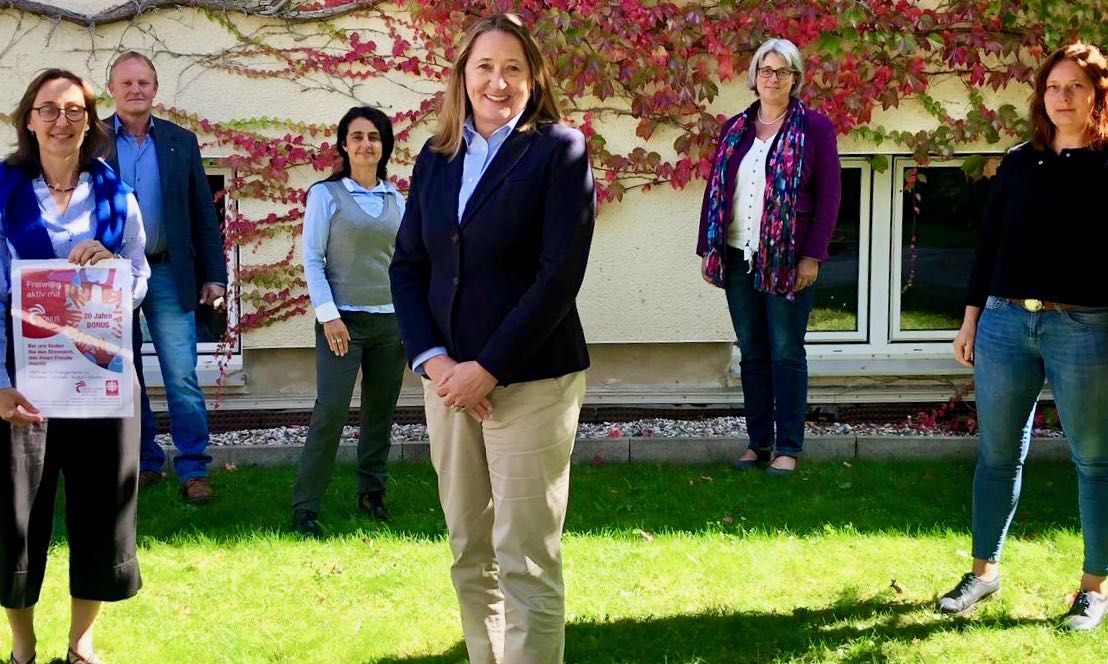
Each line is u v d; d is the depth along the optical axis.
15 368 3.16
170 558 4.42
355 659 3.51
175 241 5.24
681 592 4.03
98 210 3.31
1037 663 3.43
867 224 6.65
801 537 4.60
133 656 3.53
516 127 2.92
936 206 6.67
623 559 4.35
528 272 2.91
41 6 6.13
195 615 3.87
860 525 4.75
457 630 3.73
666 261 6.47
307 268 4.64
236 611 3.90
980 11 6.23
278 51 6.24
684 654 3.52
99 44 6.21
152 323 5.26
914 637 3.61
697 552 4.42
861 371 6.47
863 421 6.61
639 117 6.31
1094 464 3.69
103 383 3.19
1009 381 3.74
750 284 5.54
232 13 6.23
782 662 3.46
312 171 6.36
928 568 4.23
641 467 5.76
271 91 6.29
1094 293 3.55
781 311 5.45
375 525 4.81
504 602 3.04
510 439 2.91
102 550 3.30
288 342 6.43
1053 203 3.59
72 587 3.32
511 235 2.86
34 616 3.81
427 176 3.04
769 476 5.50
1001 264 3.73
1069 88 3.53
